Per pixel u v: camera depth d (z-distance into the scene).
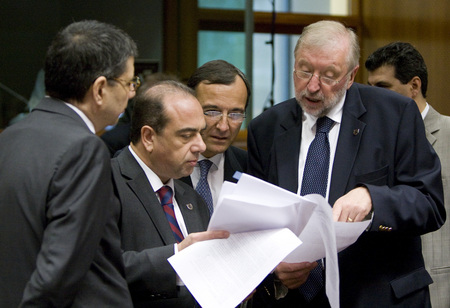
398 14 4.54
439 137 2.62
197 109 1.84
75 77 1.54
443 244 2.56
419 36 4.30
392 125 2.10
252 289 1.63
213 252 1.70
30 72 3.55
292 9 5.02
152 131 1.82
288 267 1.93
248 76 3.99
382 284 2.01
